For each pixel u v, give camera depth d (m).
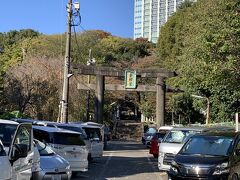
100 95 44.00
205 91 45.94
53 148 16.00
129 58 99.25
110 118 82.00
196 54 22.77
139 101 89.12
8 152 7.77
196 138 13.92
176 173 12.48
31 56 59.84
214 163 12.21
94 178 17.28
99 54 90.31
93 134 23.81
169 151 18.50
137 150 39.06
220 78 19.55
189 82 36.53
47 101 46.38
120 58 98.25
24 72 49.81
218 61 18.83
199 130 19.83
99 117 43.88
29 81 45.50
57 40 76.62
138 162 25.75
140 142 61.16
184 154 13.19
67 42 30.25
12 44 86.31
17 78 46.00
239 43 18.00
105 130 40.03
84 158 17.02
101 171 20.11
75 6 30.64
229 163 12.44
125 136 84.69
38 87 45.28
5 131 9.75
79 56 73.88
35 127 16.44
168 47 73.38
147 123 87.44
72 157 16.53
